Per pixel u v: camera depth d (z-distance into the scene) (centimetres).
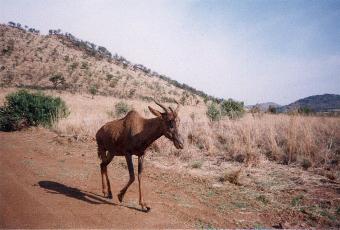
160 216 705
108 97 7800
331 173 1022
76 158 1257
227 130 1536
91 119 2083
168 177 1019
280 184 944
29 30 14788
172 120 722
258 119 1675
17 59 11231
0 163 1077
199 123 1827
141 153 764
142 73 14638
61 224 629
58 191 830
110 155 824
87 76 11206
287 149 1234
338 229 671
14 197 754
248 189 909
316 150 1184
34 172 997
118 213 709
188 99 9562
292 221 707
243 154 1211
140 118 762
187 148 1307
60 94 7200
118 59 15925
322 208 776
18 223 619
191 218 703
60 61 12012
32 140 1638
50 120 2108
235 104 2467
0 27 13512
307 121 1501
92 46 16188
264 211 761
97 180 970
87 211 708
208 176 1031
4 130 2100
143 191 878
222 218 712
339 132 1429
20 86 8450
